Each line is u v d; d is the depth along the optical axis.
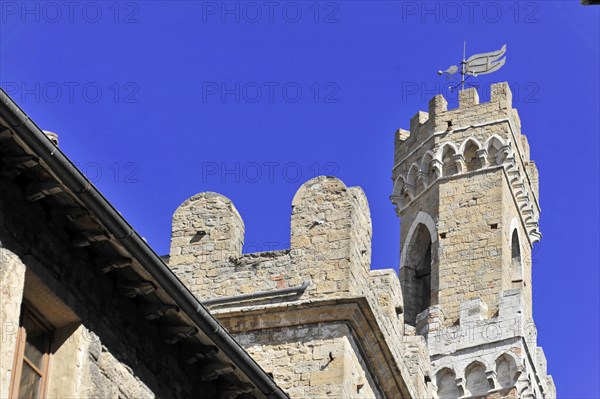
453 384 75.44
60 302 28.80
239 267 47.06
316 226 46.91
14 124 26.86
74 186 28.19
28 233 28.30
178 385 32.06
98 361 29.55
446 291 78.75
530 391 74.81
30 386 28.19
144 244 29.64
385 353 46.75
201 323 31.30
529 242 84.19
